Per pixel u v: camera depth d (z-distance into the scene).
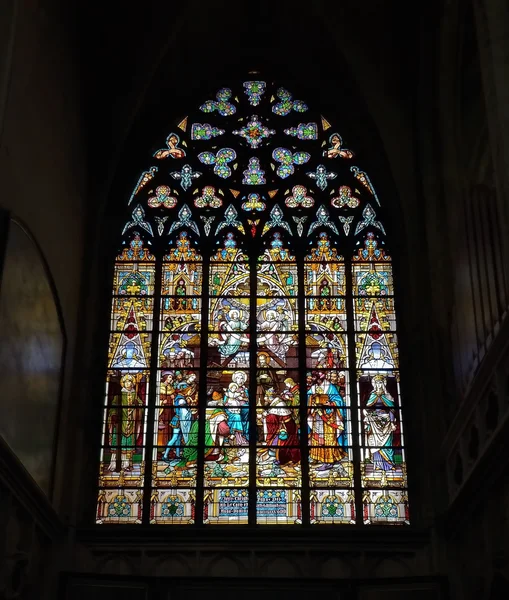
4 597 16.50
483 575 17.16
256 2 24.28
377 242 23.95
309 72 25.69
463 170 20.95
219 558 19.94
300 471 21.33
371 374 22.36
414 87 23.61
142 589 19.27
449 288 21.20
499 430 14.60
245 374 22.41
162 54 23.84
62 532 19.88
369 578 19.33
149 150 25.02
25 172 17.84
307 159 25.12
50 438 19.53
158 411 22.00
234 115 25.73
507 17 16.38
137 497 21.05
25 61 17.77
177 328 22.95
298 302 23.25
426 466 20.62
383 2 23.36
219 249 23.94
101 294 23.16
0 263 16.06
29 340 17.77
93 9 22.97
